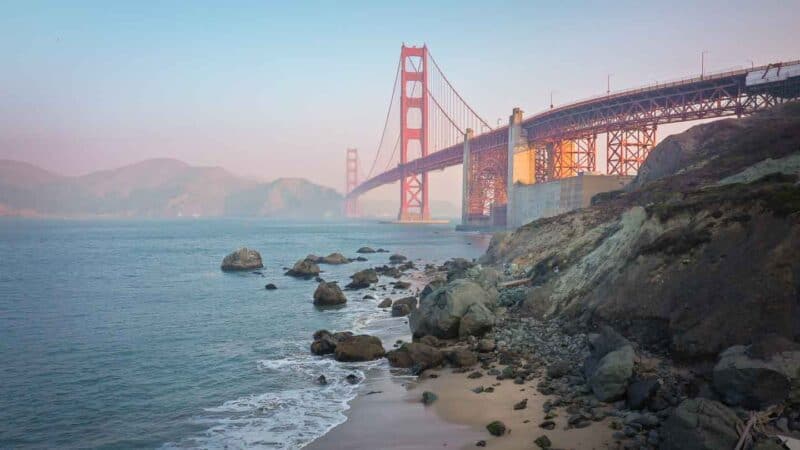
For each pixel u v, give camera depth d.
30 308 35.50
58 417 15.98
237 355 22.78
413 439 13.26
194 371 20.55
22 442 14.30
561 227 41.75
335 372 19.78
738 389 12.16
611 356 14.96
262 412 15.87
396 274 51.94
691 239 19.16
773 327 14.29
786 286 14.95
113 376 20.08
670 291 18.05
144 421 15.52
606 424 12.98
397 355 20.30
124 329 28.59
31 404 17.09
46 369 21.06
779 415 11.55
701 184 36.12
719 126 49.91
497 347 20.80
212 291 43.22
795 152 30.77
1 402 17.28
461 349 20.47
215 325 29.48
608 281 21.58
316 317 31.53
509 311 26.53
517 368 18.19
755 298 15.23
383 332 26.61
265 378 19.34
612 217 38.12
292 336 26.44
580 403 14.41
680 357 15.51
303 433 14.12
